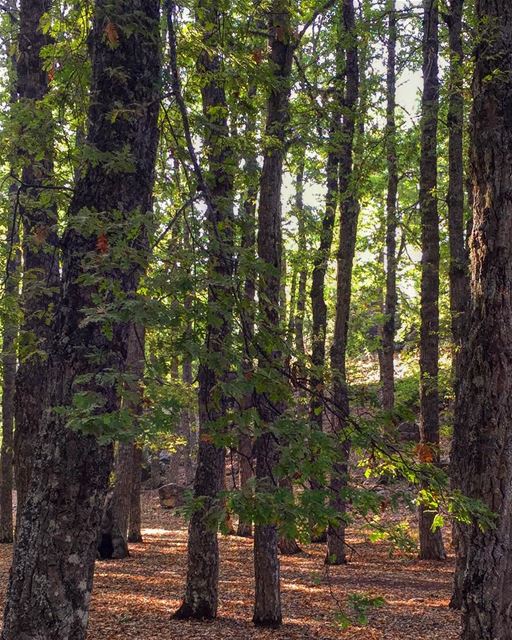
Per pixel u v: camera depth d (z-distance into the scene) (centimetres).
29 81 1006
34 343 527
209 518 398
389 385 2188
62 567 467
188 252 420
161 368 404
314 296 1939
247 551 2028
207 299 434
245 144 690
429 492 494
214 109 638
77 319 480
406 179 2056
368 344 2392
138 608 1242
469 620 643
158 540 2223
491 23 670
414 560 1780
